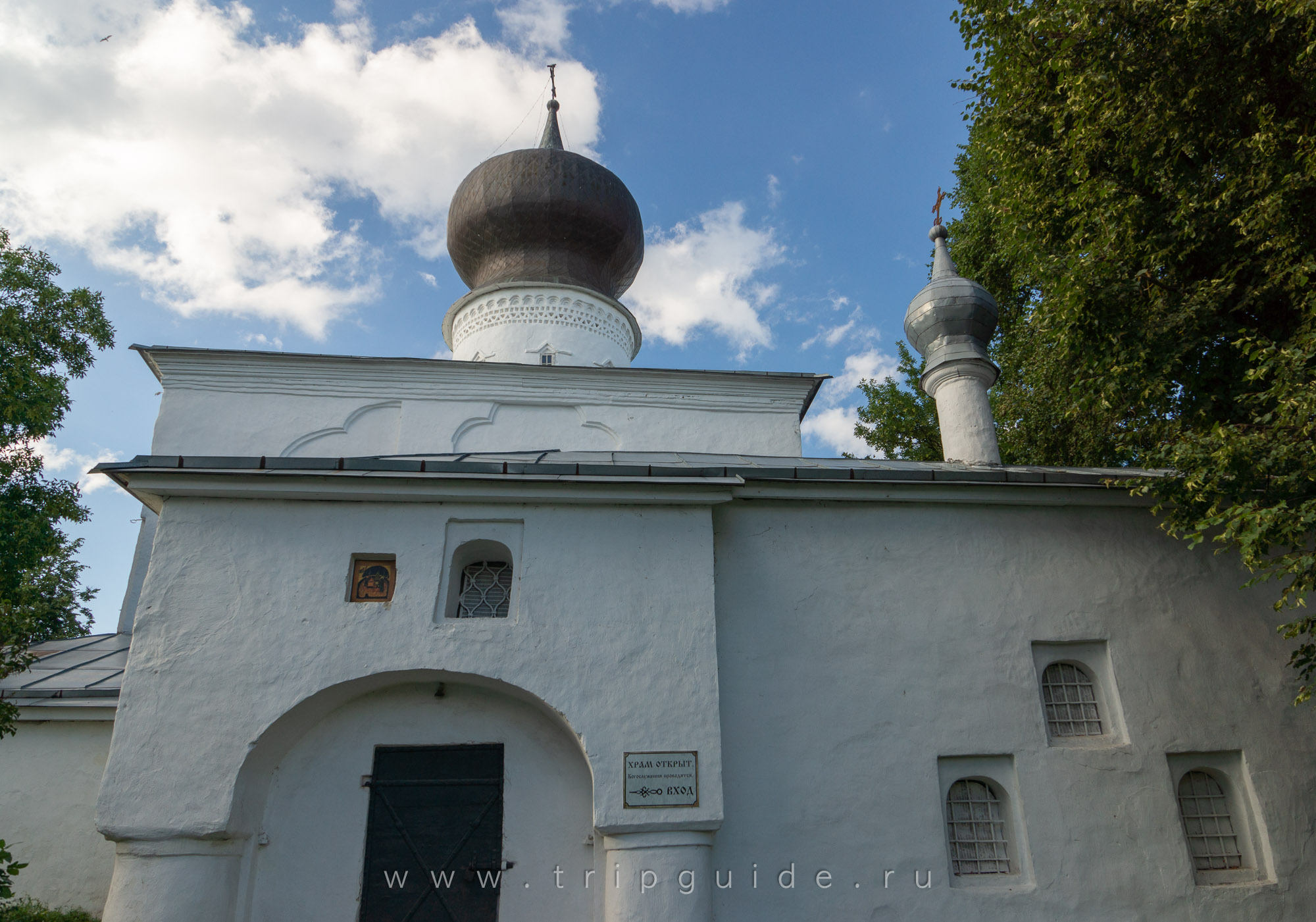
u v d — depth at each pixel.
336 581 7.20
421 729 7.33
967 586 8.63
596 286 18.55
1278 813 8.27
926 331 11.95
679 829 6.80
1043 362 15.77
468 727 7.36
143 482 7.15
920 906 7.39
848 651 8.16
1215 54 7.98
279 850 6.91
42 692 9.31
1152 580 9.02
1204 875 8.05
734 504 8.54
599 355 17.78
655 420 14.59
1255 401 7.63
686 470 7.70
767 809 7.47
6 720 8.01
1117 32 8.30
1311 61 7.59
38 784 9.21
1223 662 8.80
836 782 7.66
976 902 7.46
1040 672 8.60
